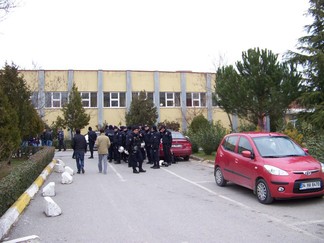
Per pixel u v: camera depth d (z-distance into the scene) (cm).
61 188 1034
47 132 2464
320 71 1786
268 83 1662
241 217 664
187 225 616
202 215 684
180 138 1730
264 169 773
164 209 741
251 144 870
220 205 771
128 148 1337
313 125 1675
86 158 2031
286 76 1728
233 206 759
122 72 3456
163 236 557
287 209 721
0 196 650
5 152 1354
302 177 736
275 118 1762
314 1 1914
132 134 1338
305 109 1831
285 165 757
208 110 3594
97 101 3394
